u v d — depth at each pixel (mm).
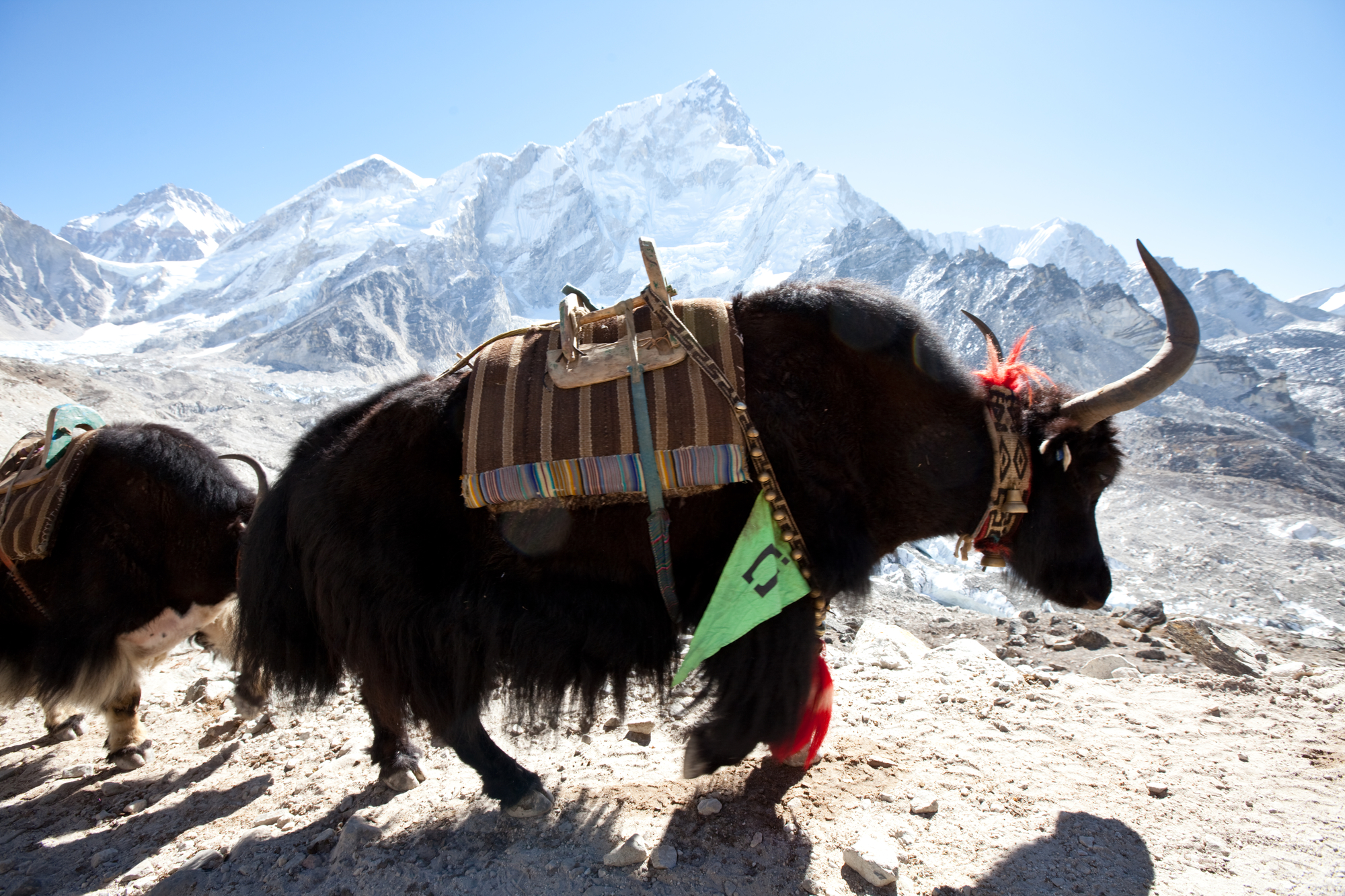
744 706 2150
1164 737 2867
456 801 2600
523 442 2217
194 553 3330
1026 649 4484
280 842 2496
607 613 2223
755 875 2127
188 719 3945
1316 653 4344
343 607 2330
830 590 2211
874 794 2465
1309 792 2477
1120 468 2436
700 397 2199
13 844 2814
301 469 2477
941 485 2381
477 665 2275
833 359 2293
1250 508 52062
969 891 2021
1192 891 2010
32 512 3133
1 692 3365
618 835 2330
